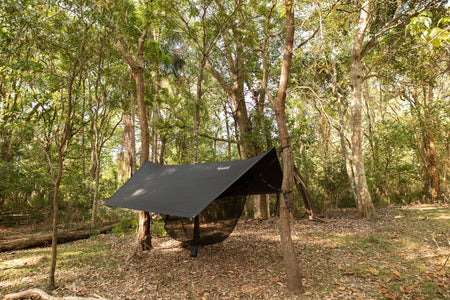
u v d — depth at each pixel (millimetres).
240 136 12070
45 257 6402
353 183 11688
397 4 10062
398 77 13039
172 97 11648
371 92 17781
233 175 4770
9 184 9727
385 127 14688
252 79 12641
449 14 8586
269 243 7336
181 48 12719
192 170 5949
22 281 4934
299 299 3867
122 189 6316
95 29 5375
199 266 5555
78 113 9758
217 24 9508
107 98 10531
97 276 5129
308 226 9562
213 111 15953
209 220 6008
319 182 13562
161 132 11594
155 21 7934
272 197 12875
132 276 5078
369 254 5910
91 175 13375
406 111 16297
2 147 9945
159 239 8289
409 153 18656
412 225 8719
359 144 10930
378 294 3943
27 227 10641
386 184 14969
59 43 5012
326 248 6555
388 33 11523
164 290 4391
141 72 7402
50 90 6078
